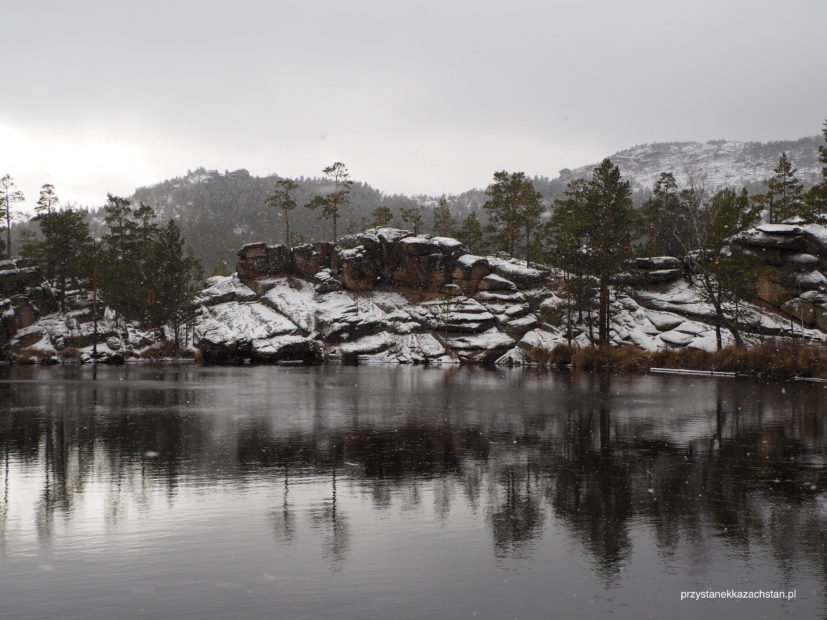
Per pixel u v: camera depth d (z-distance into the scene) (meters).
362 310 81.12
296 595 7.91
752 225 65.62
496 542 9.81
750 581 8.41
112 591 8.00
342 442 18.33
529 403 28.69
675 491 12.71
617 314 69.50
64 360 75.31
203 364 70.75
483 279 79.00
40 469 14.78
